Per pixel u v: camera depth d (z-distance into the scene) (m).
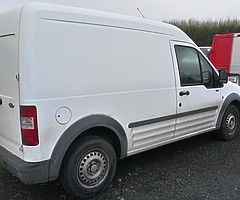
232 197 3.14
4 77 2.94
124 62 3.30
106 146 3.23
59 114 2.78
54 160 2.80
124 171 3.85
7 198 3.14
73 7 2.93
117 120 3.28
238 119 5.30
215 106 4.64
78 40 2.90
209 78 4.50
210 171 3.83
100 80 3.08
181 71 4.01
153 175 3.71
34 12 2.60
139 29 3.47
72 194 3.05
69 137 2.85
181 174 3.74
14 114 2.83
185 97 4.06
